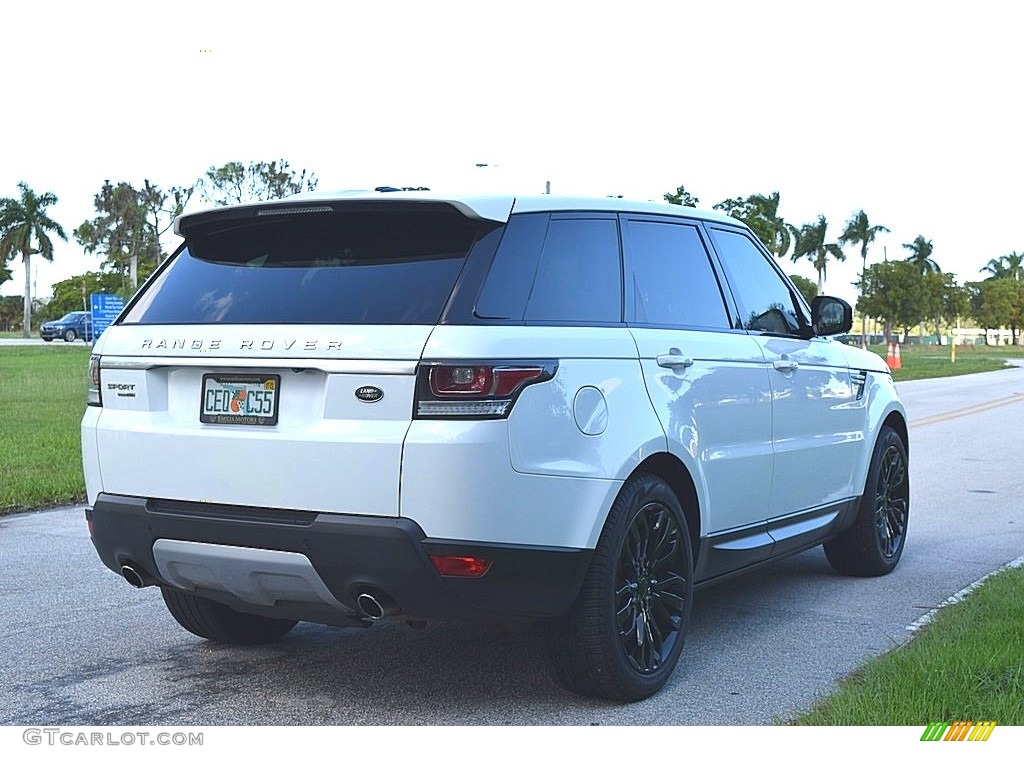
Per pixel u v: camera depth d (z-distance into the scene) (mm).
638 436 4590
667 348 4918
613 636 4465
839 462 6438
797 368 5949
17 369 29328
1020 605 5684
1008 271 133375
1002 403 22828
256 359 4316
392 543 4027
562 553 4242
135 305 4867
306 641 5602
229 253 4758
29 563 7355
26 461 11398
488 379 4066
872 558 6930
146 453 4559
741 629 5789
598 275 4758
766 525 5695
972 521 8930
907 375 36688
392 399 4090
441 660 5250
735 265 5793
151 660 5277
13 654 5375
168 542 4480
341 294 4336
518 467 4113
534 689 4816
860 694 4461
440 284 4227
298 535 4156
